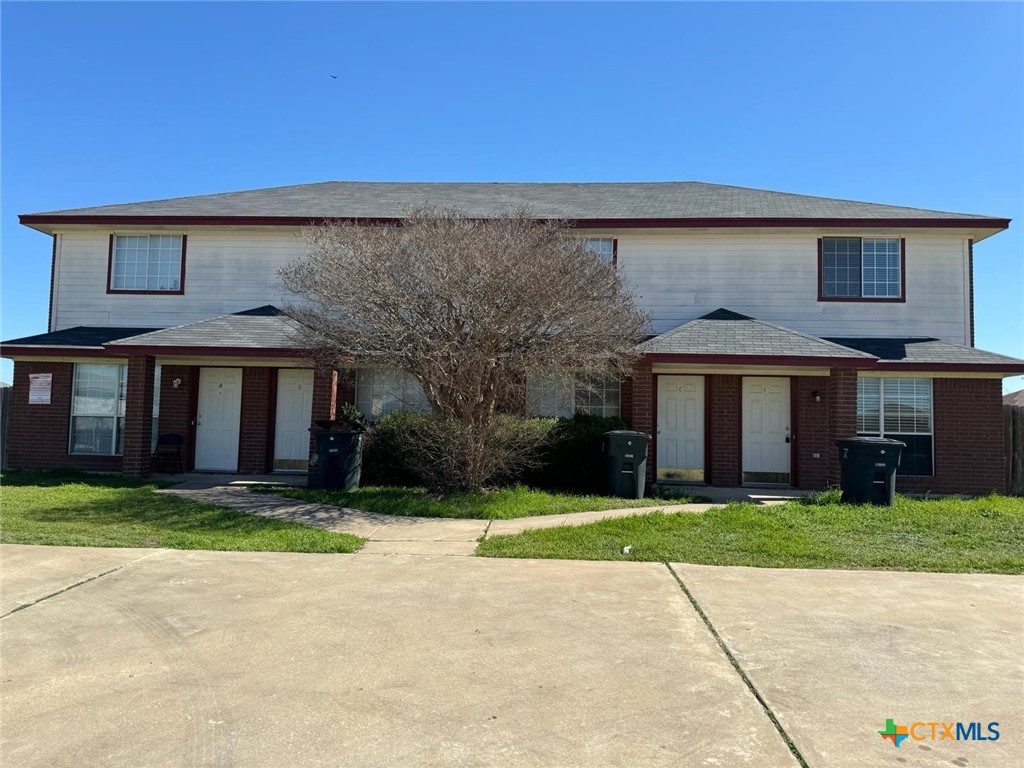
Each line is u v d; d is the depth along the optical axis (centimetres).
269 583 661
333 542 816
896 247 1478
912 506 1076
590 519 988
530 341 1086
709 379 1443
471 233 1077
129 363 1350
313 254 1239
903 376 1364
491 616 570
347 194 1806
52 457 1473
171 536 839
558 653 491
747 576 704
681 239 1506
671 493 1255
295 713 398
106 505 1034
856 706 412
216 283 1552
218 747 361
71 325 1567
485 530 912
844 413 1248
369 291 1055
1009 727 389
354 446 1226
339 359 1144
